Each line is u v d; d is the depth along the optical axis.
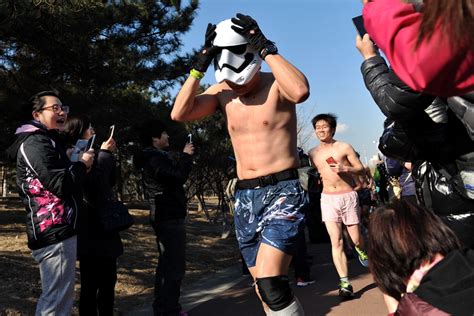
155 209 4.63
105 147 4.16
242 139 3.23
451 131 2.35
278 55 3.01
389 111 2.32
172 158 4.71
